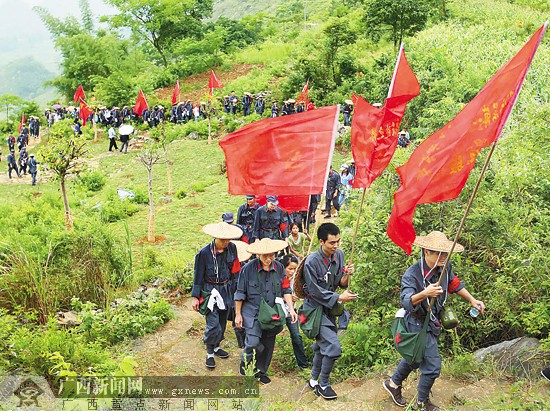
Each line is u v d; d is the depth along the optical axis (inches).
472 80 950.4
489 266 322.0
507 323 297.7
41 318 371.2
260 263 290.8
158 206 888.9
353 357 309.0
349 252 366.0
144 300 403.2
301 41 2038.6
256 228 432.1
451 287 236.5
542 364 252.2
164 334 365.1
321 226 255.9
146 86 1704.0
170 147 1270.9
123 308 375.9
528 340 270.7
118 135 1411.2
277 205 425.4
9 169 1216.2
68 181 1077.1
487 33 1334.9
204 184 981.8
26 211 813.2
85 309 360.5
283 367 320.8
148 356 330.3
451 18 1611.7
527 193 336.2
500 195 332.5
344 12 2329.0
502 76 210.4
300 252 472.1
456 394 241.0
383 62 1278.3
